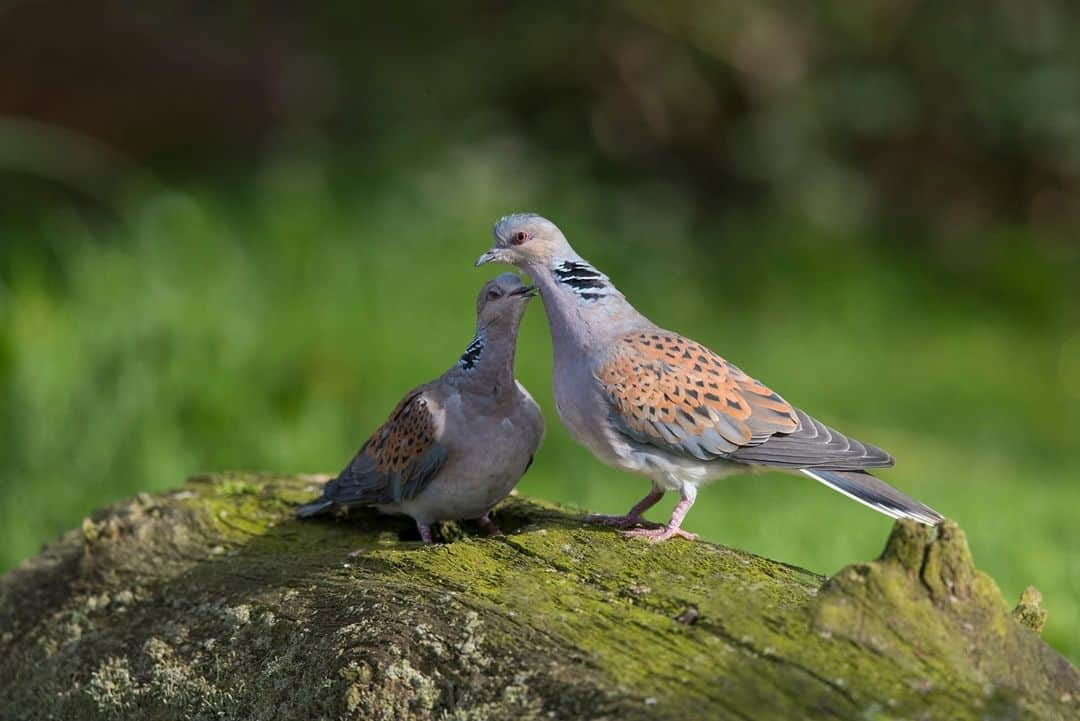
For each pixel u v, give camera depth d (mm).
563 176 17859
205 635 5949
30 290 12148
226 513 6891
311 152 17156
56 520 10172
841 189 19953
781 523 10305
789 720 4367
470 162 17031
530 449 6371
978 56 19609
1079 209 20781
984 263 19375
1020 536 10156
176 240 13641
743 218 20000
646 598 5145
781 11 20109
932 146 20719
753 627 4789
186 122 17469
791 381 14984
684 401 6340
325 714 5262
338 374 12188
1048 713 4414
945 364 16281
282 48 19859
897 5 20031
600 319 6570
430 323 13648
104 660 6172
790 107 20125
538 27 20094
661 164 20609
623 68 20562
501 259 6734
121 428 10523
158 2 19875
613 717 4531
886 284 18188
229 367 11242
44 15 17375
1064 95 19312
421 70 19641
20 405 10430
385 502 6512
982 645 4598
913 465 12742
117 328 11219
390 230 15266
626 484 11438
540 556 5645
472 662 5016
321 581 5867
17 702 6434
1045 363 16625
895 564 4723
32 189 16062
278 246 14391
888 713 4328
